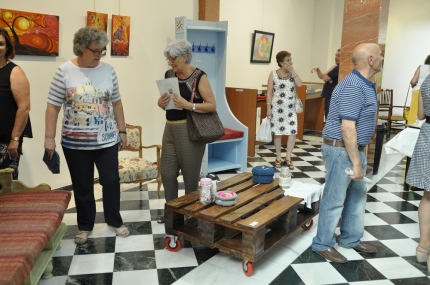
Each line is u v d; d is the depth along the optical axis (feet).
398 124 28.53
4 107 8.71
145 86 15.92
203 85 9.28
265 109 20.57
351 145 7.80
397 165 18.02
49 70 12.48
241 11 21.17
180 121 9.51
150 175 12.13
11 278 5.17
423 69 19.49
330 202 8.69
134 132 12.89
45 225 6.86
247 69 22.43
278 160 17.21
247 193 9.63
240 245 8.32
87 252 9.14
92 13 13.37
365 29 14.26
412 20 27.37
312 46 28.40
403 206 12.62
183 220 9.22
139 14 15.19
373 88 7.98
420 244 8.97
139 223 10.85
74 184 9.46
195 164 9.78
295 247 9.53
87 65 8.80
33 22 11.72
